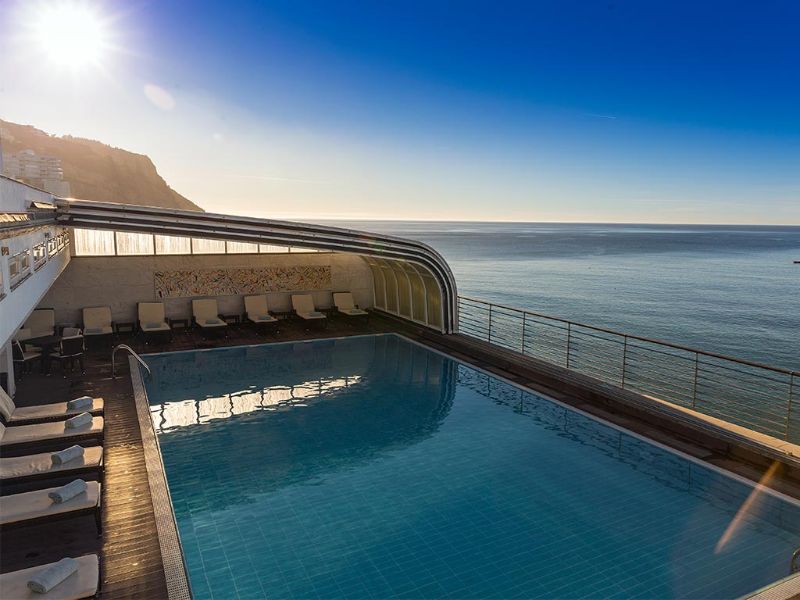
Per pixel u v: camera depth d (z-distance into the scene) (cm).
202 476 866
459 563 645
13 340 1287
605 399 1162
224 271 1959
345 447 980
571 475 873
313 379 1380
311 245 1653
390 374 1432
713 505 776
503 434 1041
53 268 1203
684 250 13425
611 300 5300
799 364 3188
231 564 642
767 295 5744
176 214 1508
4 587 489
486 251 12469
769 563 639
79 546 638
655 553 662
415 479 860
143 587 570
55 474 709
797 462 827
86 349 1588
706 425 978
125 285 1814
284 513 757
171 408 1166
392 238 1708
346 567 637
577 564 641
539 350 3256
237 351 1634
